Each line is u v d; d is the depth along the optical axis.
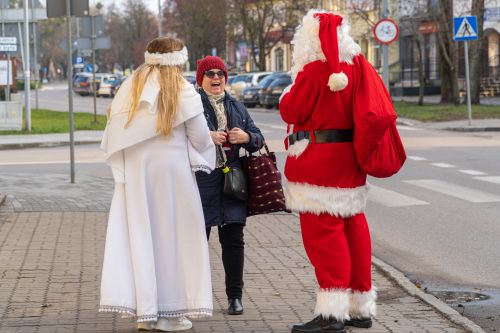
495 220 14.29
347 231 7.73
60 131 37.25
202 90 8.51
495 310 8.92
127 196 7.47
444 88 51.62
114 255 7.36
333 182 7.53
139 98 7.38
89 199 16.16
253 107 62.12
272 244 11.88
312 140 7.57
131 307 7.29
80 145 31.52
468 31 34.56
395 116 7.38
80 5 18.64
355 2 60.94
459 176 19.98
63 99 86.75
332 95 7.44
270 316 8.16
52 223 13.43
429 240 12.76
